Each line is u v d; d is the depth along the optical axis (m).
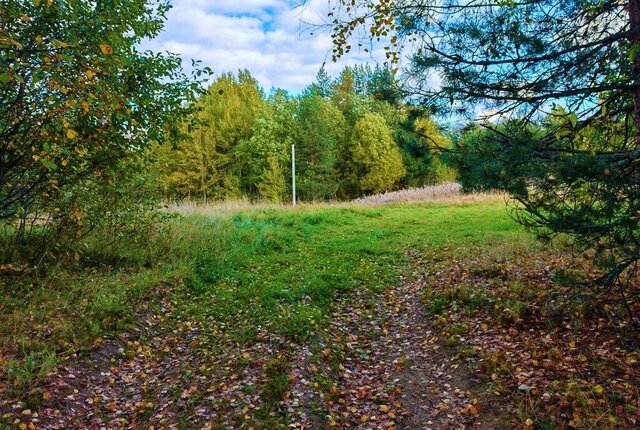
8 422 4.47
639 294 5.36
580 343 5.29
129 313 7.23
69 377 5.40
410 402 5.04
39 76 4.78
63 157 6.09
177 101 8.02
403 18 5.32
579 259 8.17
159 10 8.25
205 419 4.86
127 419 4.95
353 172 42.34
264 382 5.48
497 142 4.72
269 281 9.62
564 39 5.12
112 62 5.38
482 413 4.51
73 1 5.71
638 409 3.91
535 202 4.21
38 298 7.08
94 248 9.38
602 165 3.67
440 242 13.09
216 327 7.29
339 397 5.24
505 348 5.56
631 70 4.60
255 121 40.09
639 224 3.67
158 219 11.17
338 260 11.52
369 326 7.31
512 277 8.02
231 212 18.80
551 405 4.24
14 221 7.43
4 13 4.93
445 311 7.20
